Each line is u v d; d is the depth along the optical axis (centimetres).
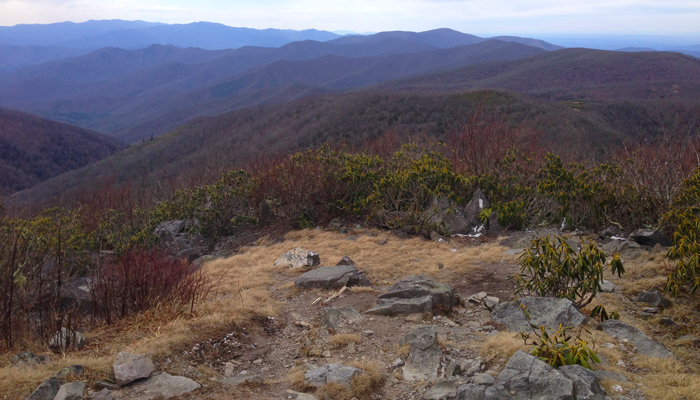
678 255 499
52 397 317
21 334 445
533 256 502
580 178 1022
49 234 724
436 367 379
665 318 457
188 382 357
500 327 466
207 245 1176
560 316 435
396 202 1055
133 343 432
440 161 1183
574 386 295
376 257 847
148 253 630
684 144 904
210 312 522
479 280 677
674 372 336
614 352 372
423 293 552
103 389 334
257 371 414
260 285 689
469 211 1020
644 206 811
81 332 469
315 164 1192
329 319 508
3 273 467
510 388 302
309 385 357
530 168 1098
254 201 1275
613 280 598
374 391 353
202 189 1359
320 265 804
